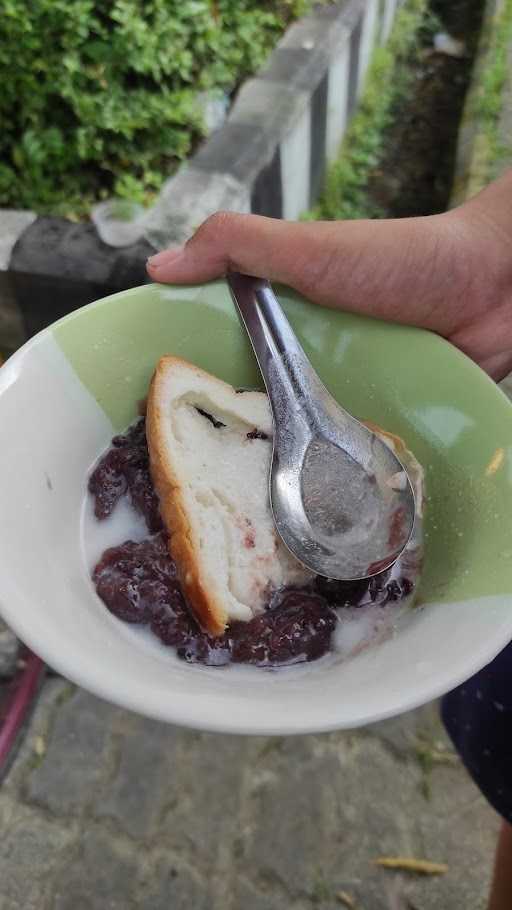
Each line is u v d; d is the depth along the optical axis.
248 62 0.58
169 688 0.16
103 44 0.46
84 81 0.47
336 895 0.36
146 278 0.42
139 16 0.48
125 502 0.24
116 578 0.21
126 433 0.25
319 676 0.19
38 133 0.47
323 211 0.70
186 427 0.24
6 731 0.39
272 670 0.20
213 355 0.25
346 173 0.74
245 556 0.22
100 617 0.20
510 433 0.22
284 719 0.15
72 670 0.16
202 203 0.47
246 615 0.21
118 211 0.46
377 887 0.36
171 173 0.50
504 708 0.28
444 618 0.20
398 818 0.38
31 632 0.16
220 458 0.24
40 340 0.22
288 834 0.37
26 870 0.36
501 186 0.26
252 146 0.51
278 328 0.24
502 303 0.27
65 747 0.40
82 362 0.23
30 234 0.45
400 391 0.24
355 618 0.22
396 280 0.25
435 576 0.21
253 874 0.36
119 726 0.41
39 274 0.43
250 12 0.61
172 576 0.22
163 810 0.38
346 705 0.16
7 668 0.41
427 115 0.83
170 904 0.36
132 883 0.36
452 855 0.37
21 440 0.21
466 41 0.94
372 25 0.78
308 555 0.22
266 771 0.39
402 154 0.78
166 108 0.49
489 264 0.25
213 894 0.36
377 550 0.22
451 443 0.23
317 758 0.40
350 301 0.25
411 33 0.94
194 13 0.51
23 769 0.39
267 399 0.25
